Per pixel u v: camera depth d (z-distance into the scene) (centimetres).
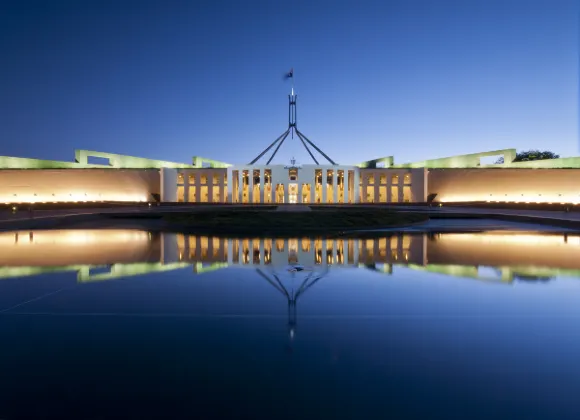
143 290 709
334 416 304
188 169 5706
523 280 791
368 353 423
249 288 726
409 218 2606
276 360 406
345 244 1420
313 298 650
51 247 1333
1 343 451
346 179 5575
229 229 2052
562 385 353
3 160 5316
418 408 316
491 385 353
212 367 390
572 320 532
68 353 423
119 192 5419
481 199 5362
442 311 574
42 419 303
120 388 349
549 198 5019
